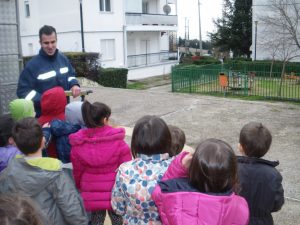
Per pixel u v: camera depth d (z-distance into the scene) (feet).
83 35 79.36
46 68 14.05
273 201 8.61
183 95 38.88
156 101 35.12
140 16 91.66
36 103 13.55
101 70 67.56
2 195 4.26
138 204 8.14
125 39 87.10
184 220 6.33
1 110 20.35
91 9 79.82
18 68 20.99
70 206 8.32
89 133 10.00
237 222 6.53
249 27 121.70
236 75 59.62
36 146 8.45
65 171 8.91
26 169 8.11
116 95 38.75
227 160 6.51
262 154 8.98
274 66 76.48
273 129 25.57
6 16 20.22
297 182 16.78
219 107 32.22
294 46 92.17
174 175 7.29
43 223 4.45
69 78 14.84
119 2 85.15
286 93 53.52
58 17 82.79
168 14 102.78
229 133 24.82
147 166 8.21
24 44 94.17
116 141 9.96
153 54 98.12
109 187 9.91
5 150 10.05
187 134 24.73
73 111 11.87
